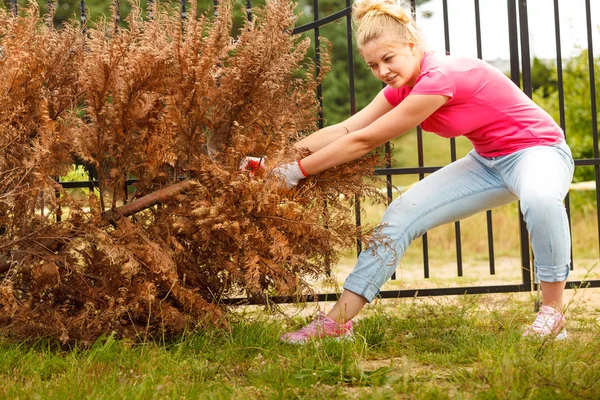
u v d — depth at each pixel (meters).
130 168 2.87
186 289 2.77
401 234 3.02
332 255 2.92
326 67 3.06
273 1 2.92
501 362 2.36
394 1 3.00
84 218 2.84
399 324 3.29
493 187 3.12
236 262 2.84
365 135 2.83
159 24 2.98
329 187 3.01
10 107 2.75
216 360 2.60
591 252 7.23
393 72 2.92
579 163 3.94
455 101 2.93
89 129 2.81
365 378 2.36
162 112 2.89
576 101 8.78
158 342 2.83
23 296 2.90
